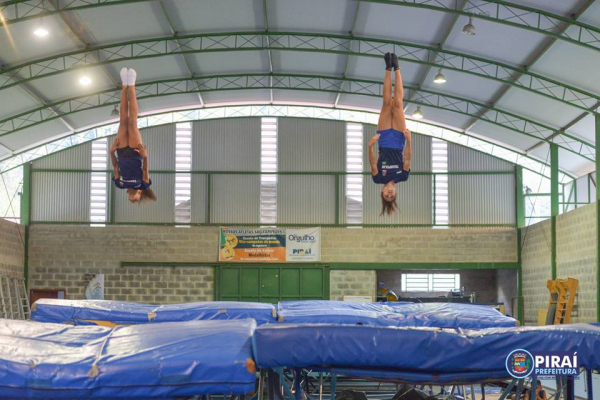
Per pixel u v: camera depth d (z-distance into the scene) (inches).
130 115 453.4
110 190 1131.3
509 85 918.4
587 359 307.9
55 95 969.5
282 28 864.9
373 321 414.3
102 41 852.0
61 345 298.5
